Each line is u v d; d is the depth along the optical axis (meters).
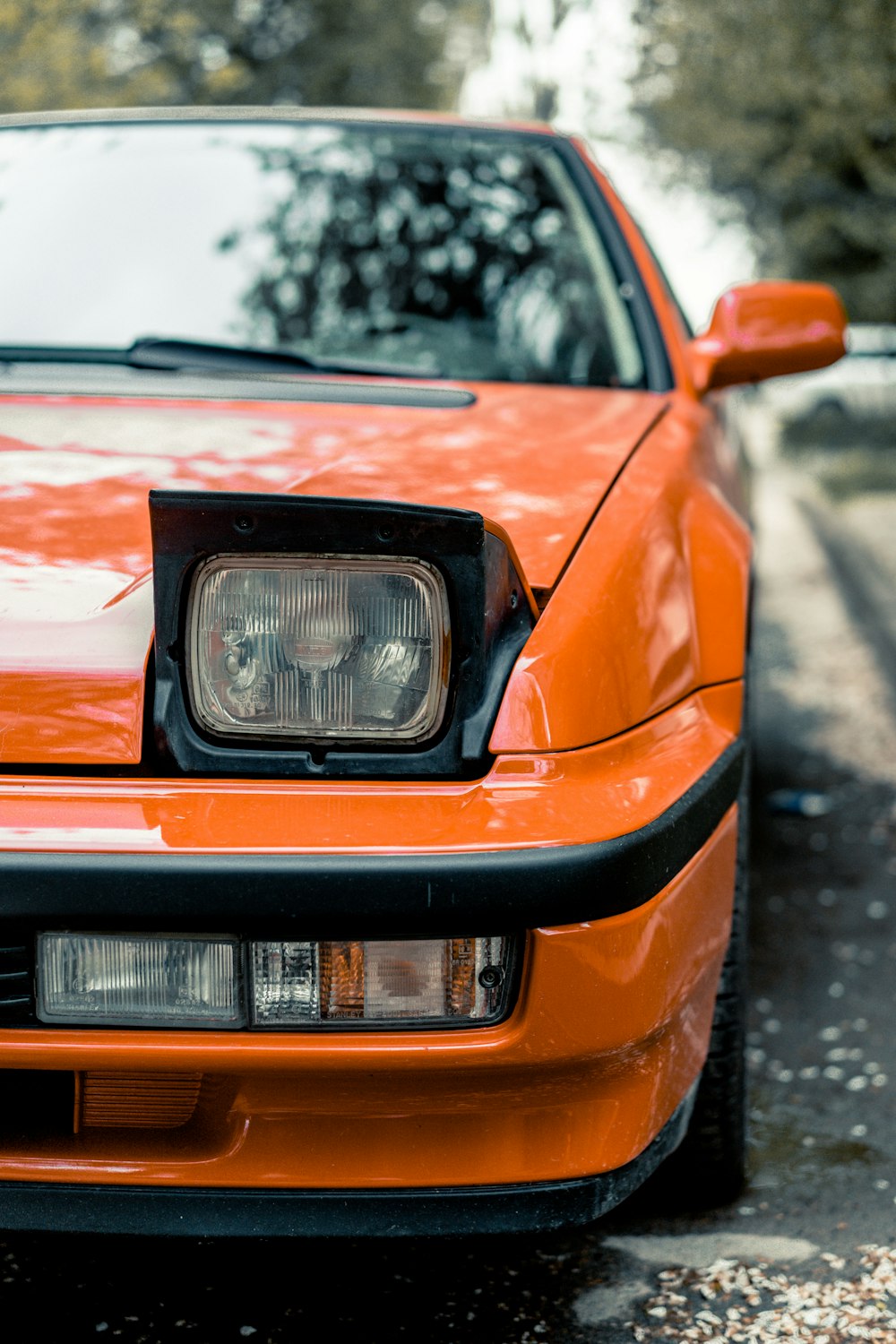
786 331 2.22
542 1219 1.23
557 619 1.28
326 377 1.97
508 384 2.09
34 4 8.15
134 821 1.14
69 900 1.13
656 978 1.23
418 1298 1.51
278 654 1.17
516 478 1.50
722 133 11.77
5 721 1.18
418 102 14.78
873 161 10.87
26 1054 1.15
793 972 2.49
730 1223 1.68
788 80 10.34
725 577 1.64
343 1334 1.45
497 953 1.16
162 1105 1.20
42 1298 1.49
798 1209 1.71
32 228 2.29
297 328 2.19
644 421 1.90
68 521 1.35
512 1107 1.21
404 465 1.49
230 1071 1.16
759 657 5.33
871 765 3.92
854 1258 1.60
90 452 1.51
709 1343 1.44
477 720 1.19
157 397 1.75
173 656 1.18
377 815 1.15
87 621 1.23
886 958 2.57
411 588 1.18
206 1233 1.20
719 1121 1.65
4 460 1.48
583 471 1.56
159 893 1.12
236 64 12.43
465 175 2.44
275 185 2.38
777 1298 1.52
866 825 3.38
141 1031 1.16
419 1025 1.16
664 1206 1.71
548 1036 1.17
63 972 1.15
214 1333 1.44
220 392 1.79
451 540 1.17
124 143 2.46
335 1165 1.20
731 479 2.27
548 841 1.15
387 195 2.38
